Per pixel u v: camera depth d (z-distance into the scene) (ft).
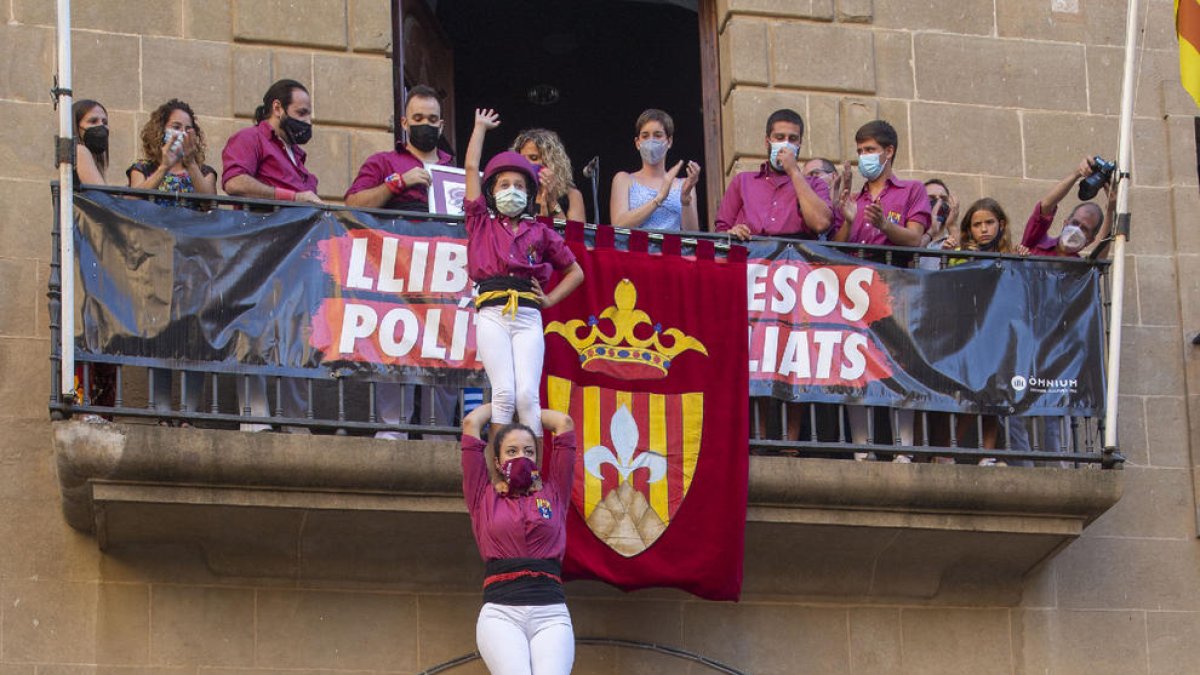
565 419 43.14
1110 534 52.54
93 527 46.88
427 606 48.26
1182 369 54.34
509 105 75.46
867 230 51.11
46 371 48.14
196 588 47.09
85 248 45.85
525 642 41.11
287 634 47.29
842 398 49.01
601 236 48.57
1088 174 51.52
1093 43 57.26
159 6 51.62
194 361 45.80
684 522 47.06
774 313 49.11
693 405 47.78
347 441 45.62
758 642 49.73
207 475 45.03
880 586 50.67
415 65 56.65
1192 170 56.13
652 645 48.91
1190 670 52.06
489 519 41.86
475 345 47.21
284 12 52.37
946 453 48.73
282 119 48.88
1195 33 52.75
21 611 46.29
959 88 56.13
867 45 55.88
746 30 55.21
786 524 48.47
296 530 46.78
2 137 49.57
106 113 49.47
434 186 49.24
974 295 50.26
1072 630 51.70
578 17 71.92
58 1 46.32
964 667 50.83
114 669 46.29
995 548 50.44
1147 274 55.01
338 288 46.91
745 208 50.96
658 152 51.26
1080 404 50.26
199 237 46.47
